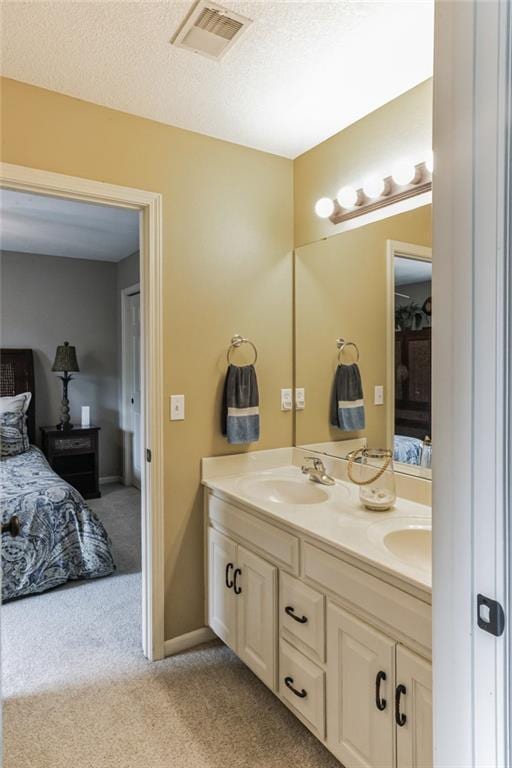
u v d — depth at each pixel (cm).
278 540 171
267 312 242
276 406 246
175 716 179
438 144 80
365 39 156
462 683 78
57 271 484
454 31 76
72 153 188
